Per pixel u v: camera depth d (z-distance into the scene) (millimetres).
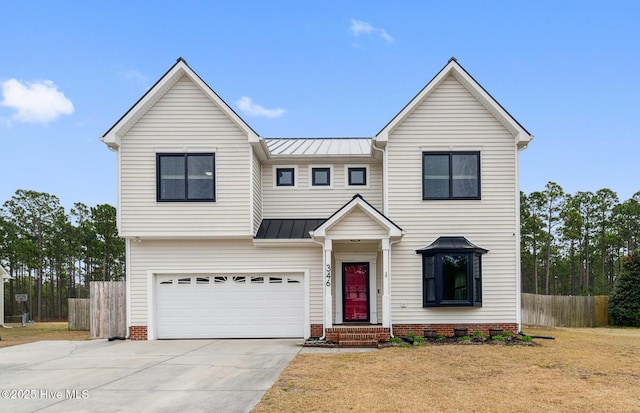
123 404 8477
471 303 15953
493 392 9039
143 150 16625
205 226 16438
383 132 16594
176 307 17281
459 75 16672
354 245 17500
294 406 8117
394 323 16359
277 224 18109
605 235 49719
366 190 18531
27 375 11086
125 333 17281
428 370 11055
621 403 8344
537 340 16297
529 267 50156
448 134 16797
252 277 17359
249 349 14562
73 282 49219
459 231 16578
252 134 16438
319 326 17062
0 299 27266
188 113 16750
